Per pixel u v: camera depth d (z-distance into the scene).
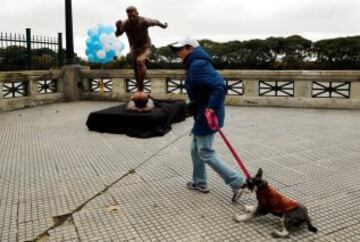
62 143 6.73
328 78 10.40
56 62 13.18
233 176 3.91
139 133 7.10
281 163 5.41
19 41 11.96
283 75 10.77
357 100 10.25
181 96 11.75
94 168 5.25
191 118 9.16
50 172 5.10
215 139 6.87
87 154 5.98
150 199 4.14
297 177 4.80
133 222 3.60
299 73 10.59
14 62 12.03
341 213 3.72
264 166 5.28
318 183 4.57
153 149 6.24
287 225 3.25
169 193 4.30
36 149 6.32
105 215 3.76
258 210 3.46
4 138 7.15
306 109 10.48
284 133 7.34
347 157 5.66
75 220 3.66
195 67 3.73
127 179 4.80
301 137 6.99
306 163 5.39
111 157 5.80
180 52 3.91
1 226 3.55
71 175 4.97
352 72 10.11
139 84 7.79
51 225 3.56
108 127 7.52
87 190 4.43
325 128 7.79
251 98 11.17
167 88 11.95
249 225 3.50
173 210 3.85
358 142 6.56
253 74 11.05
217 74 3.76
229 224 3.53
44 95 11.97
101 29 15.30
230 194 4.24
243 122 8.54
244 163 5.43
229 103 11.44
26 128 8.13
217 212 3.79
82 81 12.96
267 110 10.38
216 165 3.91
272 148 6.23
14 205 4.03
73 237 3.34
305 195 4.19
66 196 4.26
